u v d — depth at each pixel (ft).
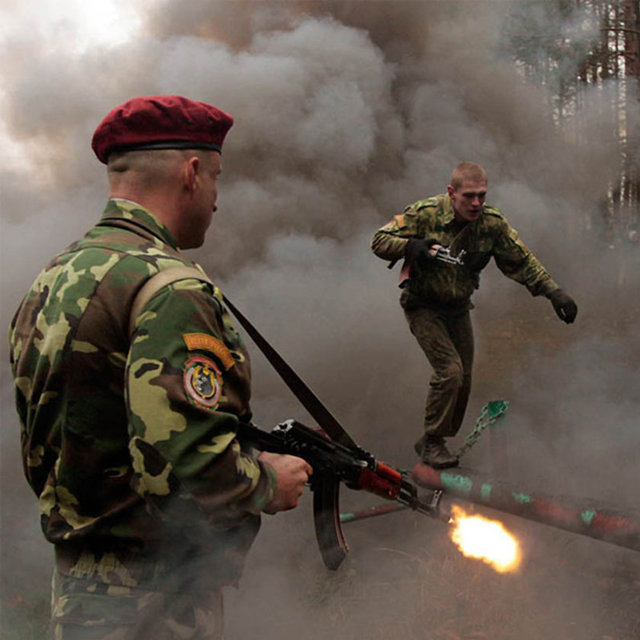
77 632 4.73
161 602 4.78
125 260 4.76
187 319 4.57
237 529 4.99
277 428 5.69
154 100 5.20
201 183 5.31
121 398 4.70
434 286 13.51
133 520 4.75
